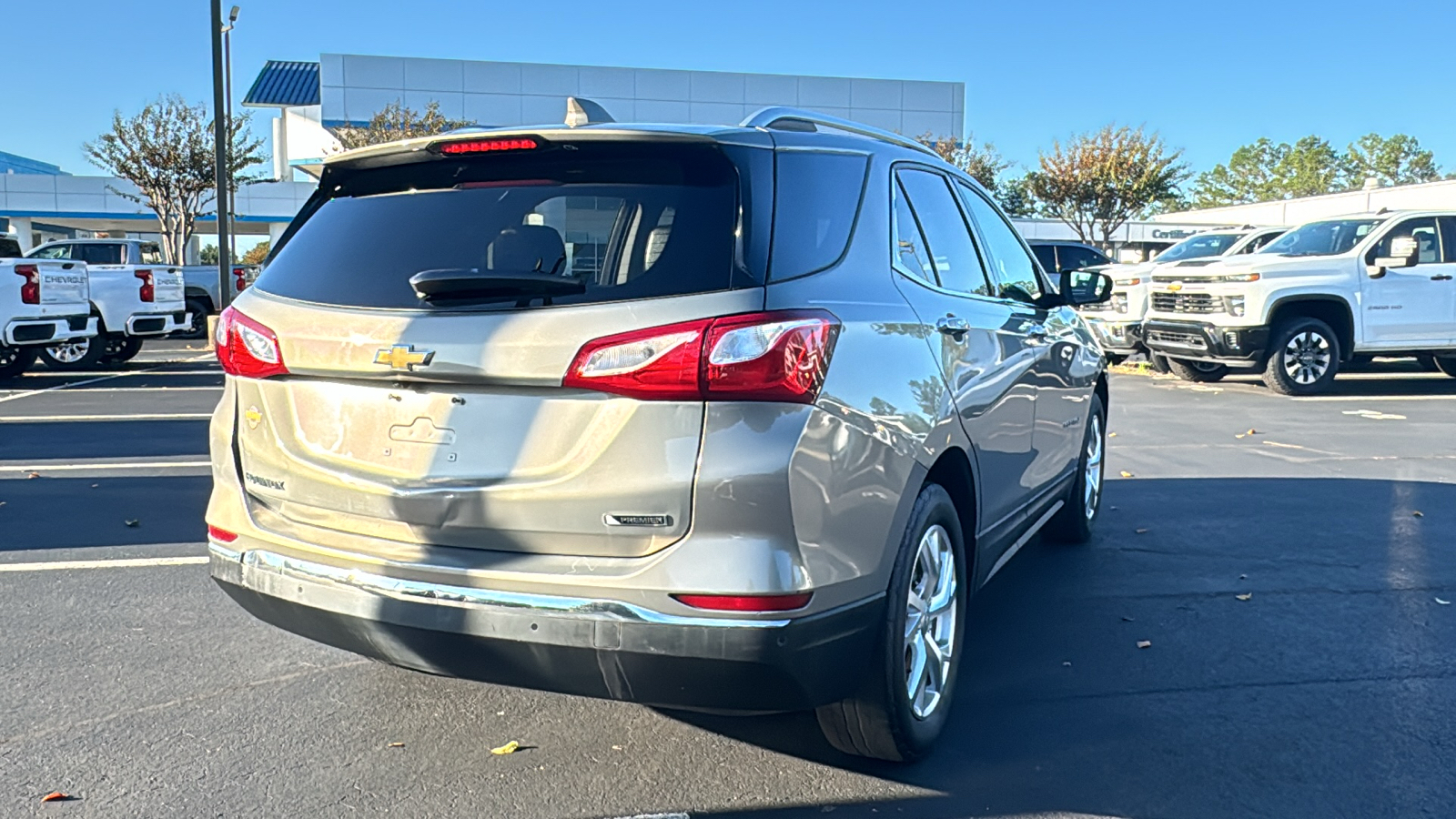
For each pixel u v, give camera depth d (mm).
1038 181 35469
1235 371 15203
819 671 2703
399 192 3156
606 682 2670
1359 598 4941
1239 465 8203
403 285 2914
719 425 2576
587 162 2938
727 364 2561
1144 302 14570
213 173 33781
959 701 3775
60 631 4383
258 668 4004
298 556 3000
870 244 3193
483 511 2730
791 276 2748
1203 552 5719
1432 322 12477
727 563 2547
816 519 2646
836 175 3150
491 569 2711
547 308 2680
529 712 3643
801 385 2631
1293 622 4598
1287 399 12305
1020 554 5688
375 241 3055
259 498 3148
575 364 2617
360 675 3945
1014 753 3377
